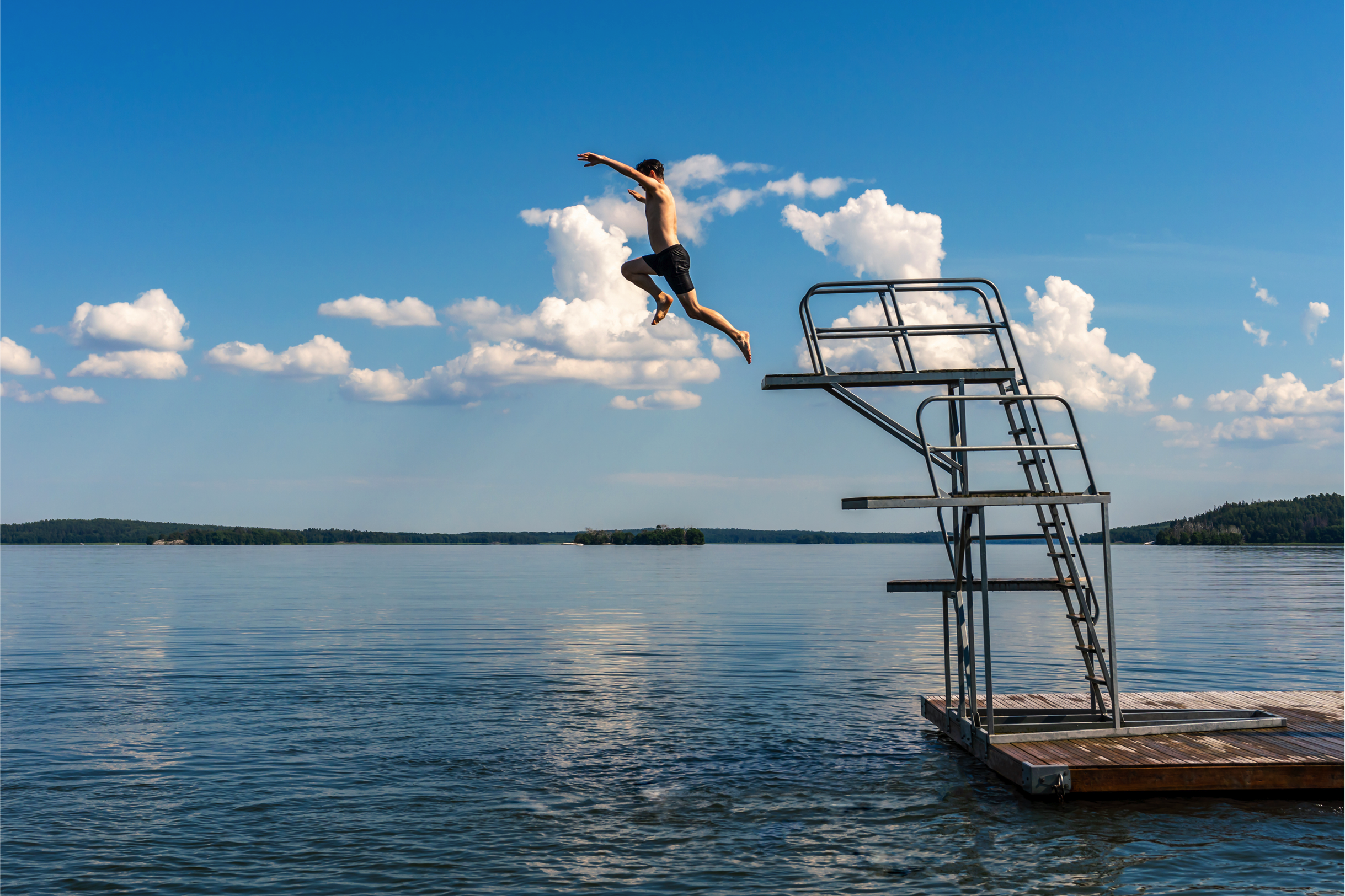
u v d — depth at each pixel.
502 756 12.05
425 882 7.64
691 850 8.45
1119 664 20.95
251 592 52.59
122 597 47.62
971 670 11.32
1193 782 9.57
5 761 11.64
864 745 12.68
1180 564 106.50
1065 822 9.19
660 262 8.04
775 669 20.31
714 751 12.34
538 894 7.37
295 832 8.91
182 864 8.03
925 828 9.07
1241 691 16.16
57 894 7.34
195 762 11.66
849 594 50.19
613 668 20.58
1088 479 10.09
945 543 11.48
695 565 110.44
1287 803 9.72
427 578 73.94
